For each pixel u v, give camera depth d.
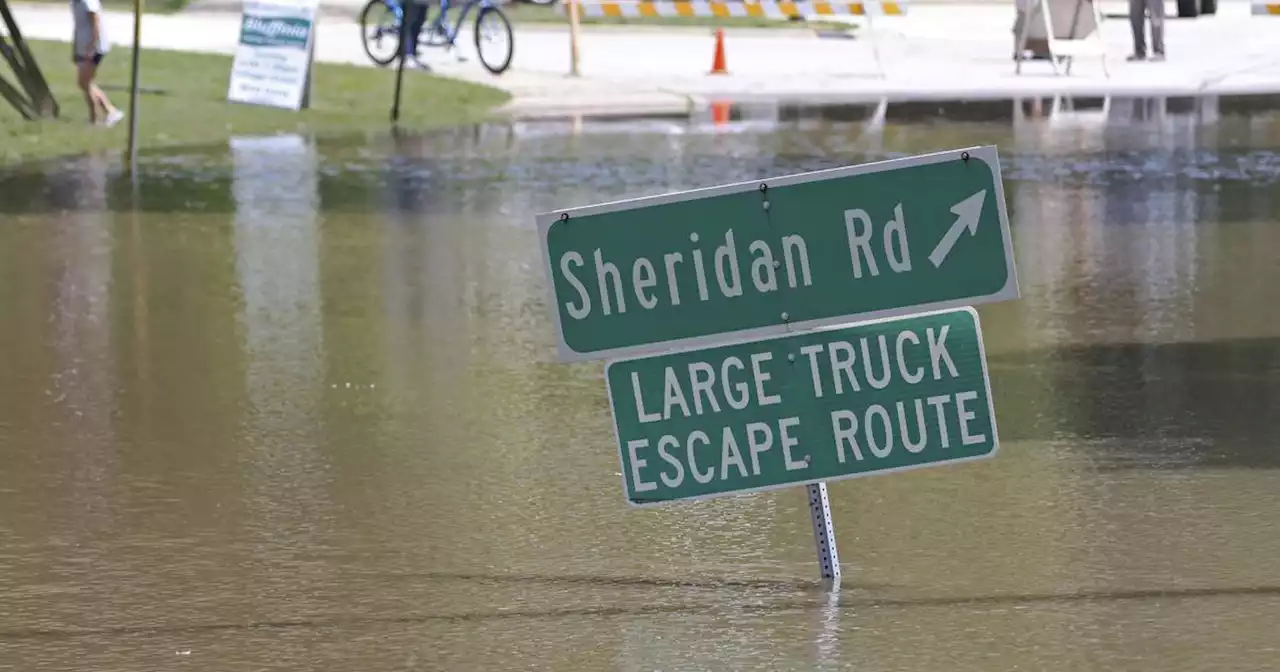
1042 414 17.70
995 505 14.72
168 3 76.75
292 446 16.69
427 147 39.50
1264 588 12.53
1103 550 13.45
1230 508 14.47
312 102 46.66
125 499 14.98
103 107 42.03
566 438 17.03
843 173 12.42
